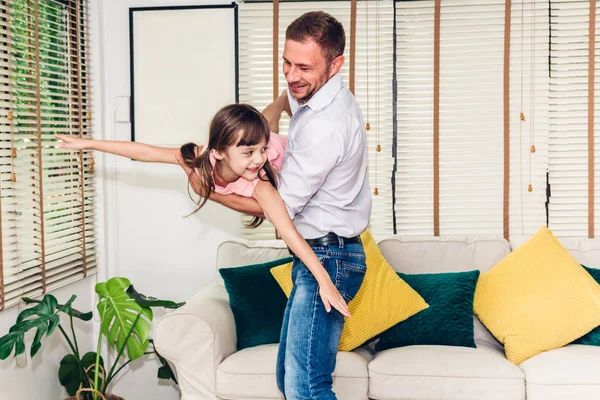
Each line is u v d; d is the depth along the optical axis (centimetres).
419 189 340
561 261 289
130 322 297
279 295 293
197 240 352
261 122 188
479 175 338
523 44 331
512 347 273
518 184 337
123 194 353
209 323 269
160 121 348
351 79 338
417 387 254
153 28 344
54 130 310
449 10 333
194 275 353
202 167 195
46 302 268
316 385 187
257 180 192
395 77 337
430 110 338
